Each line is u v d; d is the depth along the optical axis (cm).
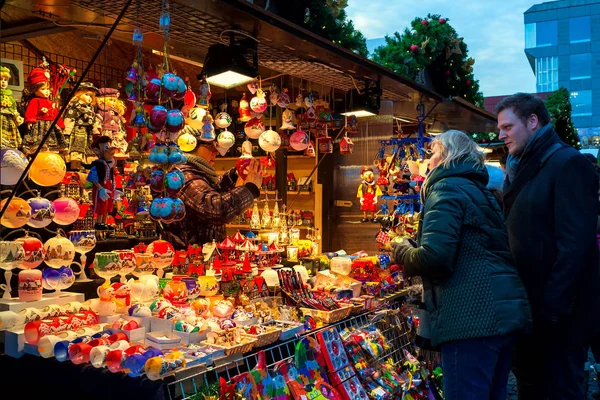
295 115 468
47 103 333
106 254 264
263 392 245
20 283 251
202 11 263
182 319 252
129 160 391
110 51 455
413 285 369
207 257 311
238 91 507
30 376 234
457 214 247
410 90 463
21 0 252
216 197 319
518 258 281
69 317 244
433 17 552
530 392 304
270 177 568
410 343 394
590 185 260
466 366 246
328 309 317
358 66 378
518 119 284
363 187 524
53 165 256
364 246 598
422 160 450
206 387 220
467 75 595
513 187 287
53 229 349
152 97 249
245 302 299
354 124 497
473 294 246
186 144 324
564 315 257
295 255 421
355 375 309
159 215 250
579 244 253
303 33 310
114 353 212
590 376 465
